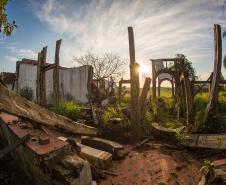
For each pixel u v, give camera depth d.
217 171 4.49
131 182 5.24
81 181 3.61
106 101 18.20
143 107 10.01
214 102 9.70
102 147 6.84
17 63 19.44
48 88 19.39
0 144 5.78
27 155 4.14
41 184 4.04
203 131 8.90
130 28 9.00
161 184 5.10
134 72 8.86
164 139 8.87
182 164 6.33
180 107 12.80
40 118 4.89
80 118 10.02
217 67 9.97
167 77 22.45
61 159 3.72
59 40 11.39
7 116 5.88
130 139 8.56
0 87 4.23
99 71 30.50
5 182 4.58
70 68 19.52
